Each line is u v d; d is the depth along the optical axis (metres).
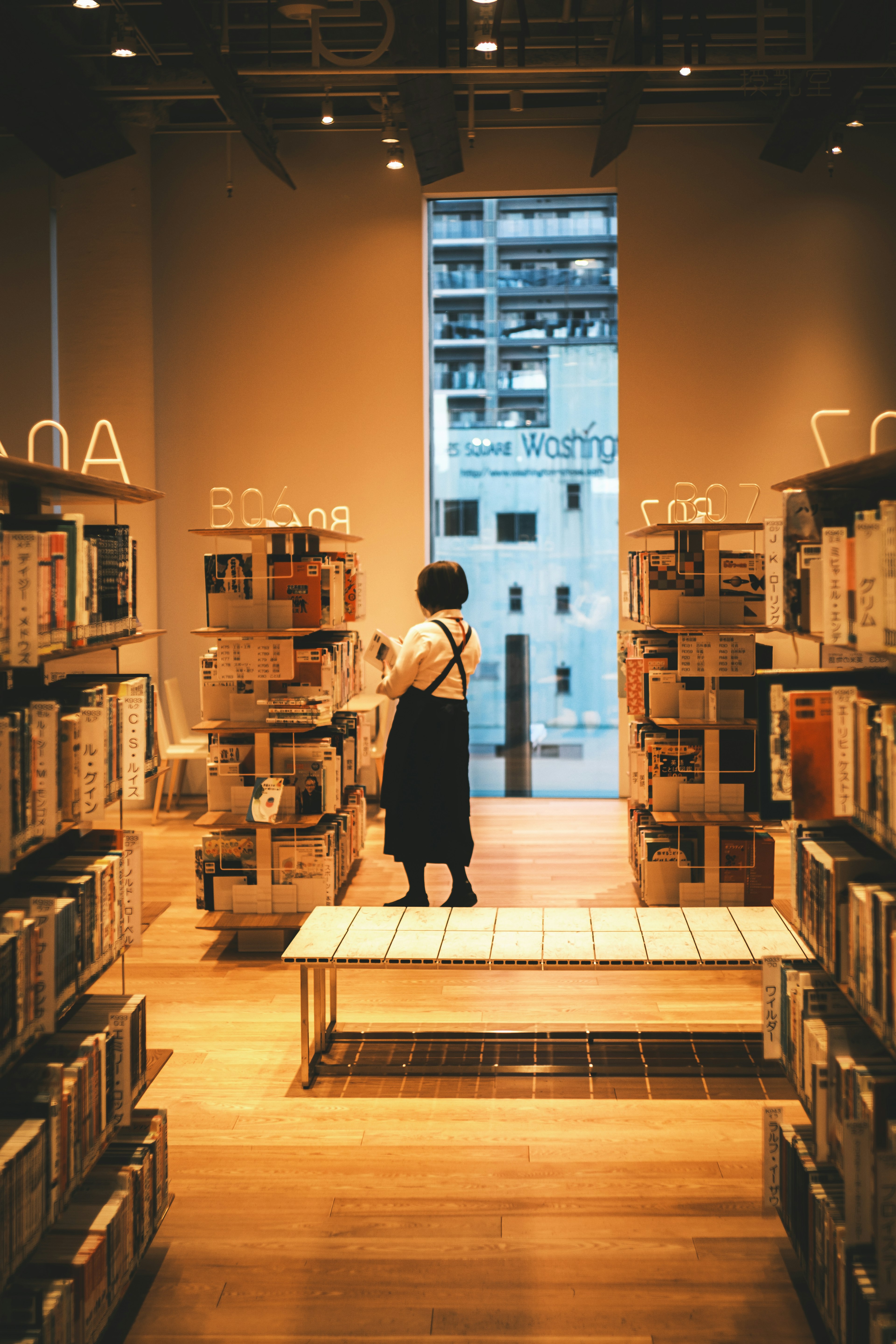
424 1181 2.85
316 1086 3.40
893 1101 1.80
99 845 2.55
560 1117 3.19
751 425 7.65
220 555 4.46
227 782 4.68
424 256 7.75
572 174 7.62
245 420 7.86
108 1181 2.30
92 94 5.71
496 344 7.92
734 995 4.15
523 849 6.42
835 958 2.17
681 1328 2.27
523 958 3.09
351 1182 2.84
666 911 3.52
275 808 4.39
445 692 4.63
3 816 1.87
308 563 4.42
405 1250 2.55
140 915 2.56
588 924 3.39
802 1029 2.37
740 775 4.75
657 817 4.70
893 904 1.84
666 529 4.80
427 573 4.70
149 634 2.79
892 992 1.83
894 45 5.93
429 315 7.91
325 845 4.56
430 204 7.84
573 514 8.01
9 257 7.62
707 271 7.61
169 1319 2.31
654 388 7.68
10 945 1.83
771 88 6.57
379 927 3.41
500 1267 2.48
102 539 2.52
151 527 7.71
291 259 7.77
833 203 7.53
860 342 7.59
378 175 7.70
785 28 6.07
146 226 7.57
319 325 7.80
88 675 2.62
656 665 4.84
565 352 7.90
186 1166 2.93
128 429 7.49
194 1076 3.47
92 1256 2.04
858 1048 2.14
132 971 4.44
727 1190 2.79
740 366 7.64
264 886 4.56
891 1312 1.80
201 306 7.82
